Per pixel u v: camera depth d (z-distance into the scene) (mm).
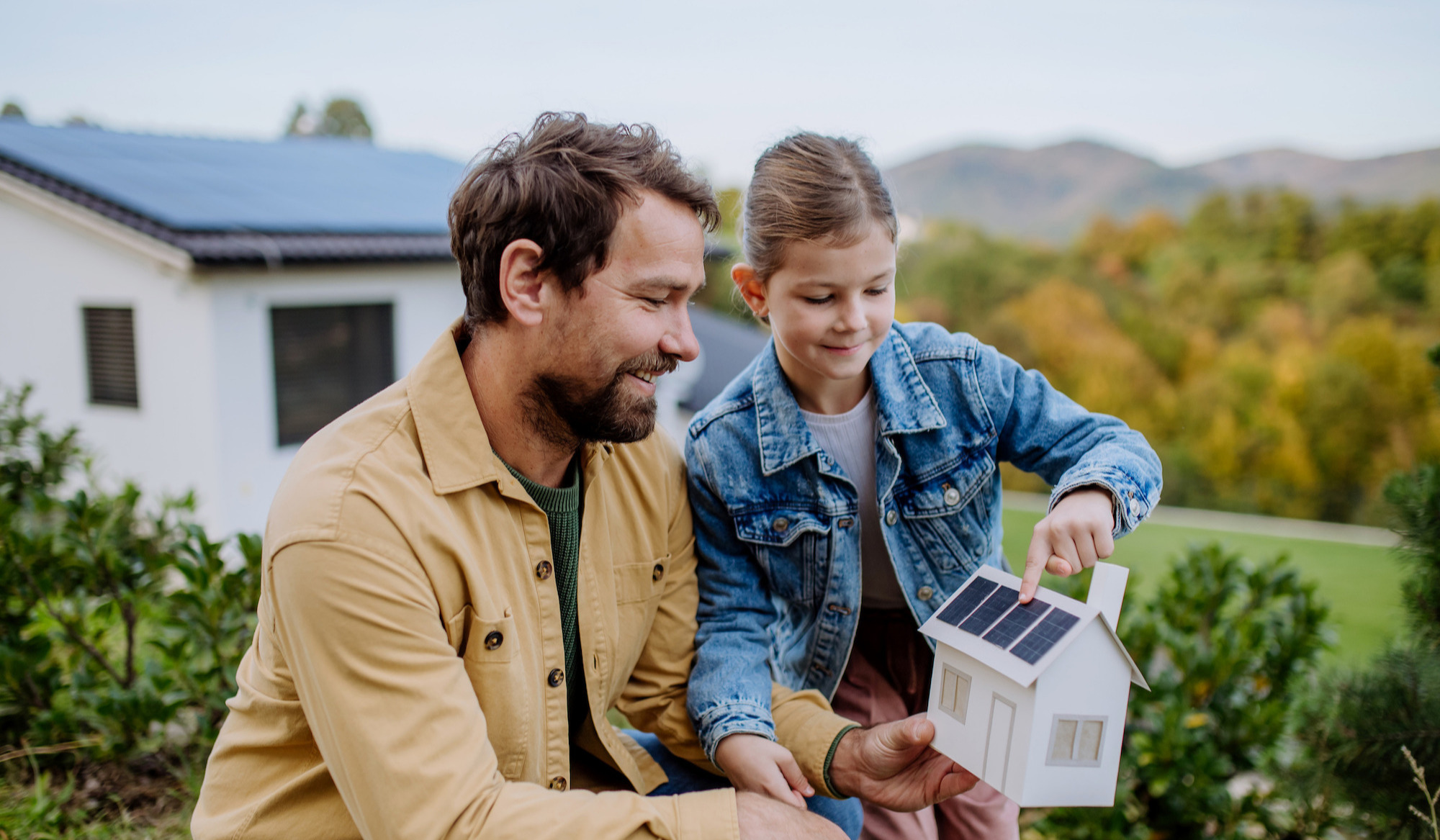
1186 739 2523
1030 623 1216
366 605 1164
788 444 1730
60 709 2445
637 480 1616
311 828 1308
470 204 1303
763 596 1790
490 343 1346
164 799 2332
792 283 1550
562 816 1169
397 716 1162
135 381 7773
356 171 10922
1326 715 2227
